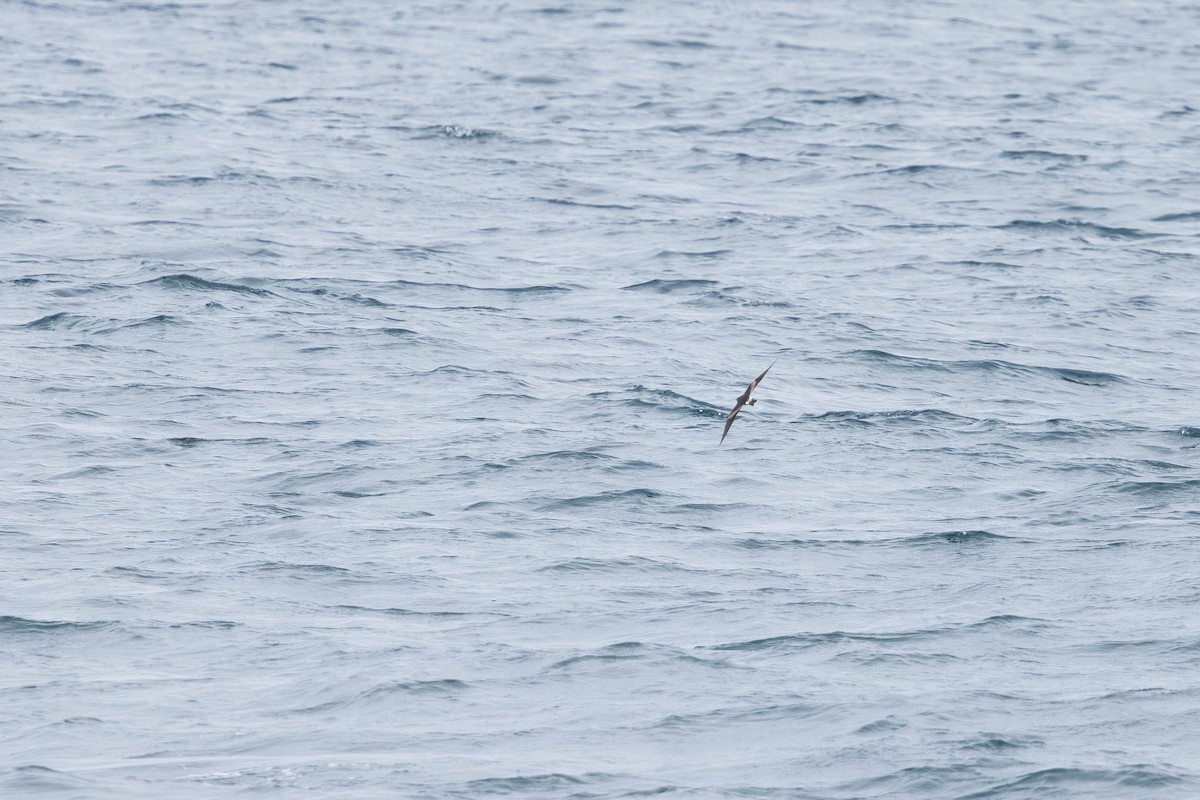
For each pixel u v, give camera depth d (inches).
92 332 5177.2
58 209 7003.0
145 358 4950.8
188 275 5846.5
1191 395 4926.2
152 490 3885.3
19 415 4384.8
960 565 3521.2
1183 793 2549.2
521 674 2945.4
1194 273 6501.0
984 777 2591.0
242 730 2728.8
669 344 5305.1
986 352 5315.0
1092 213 7613.2
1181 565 3503.9
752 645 3090.6
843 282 6250.0
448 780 2559.1
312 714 2787.9
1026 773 2600.9
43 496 3816.4
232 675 2940.5
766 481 4057.6
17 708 2800.2
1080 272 6481.3
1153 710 2824.8
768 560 3550.7
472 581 3393.2
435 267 6289.4
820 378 5007.4
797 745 2696.9
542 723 2763.3
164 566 3427.7
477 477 4008.4
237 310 5497.1
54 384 4655.5
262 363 4958.2
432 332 5329.7
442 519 3740.2
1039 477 4126.5
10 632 3095.5
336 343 5177.2
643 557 3545.8
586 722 2770.7
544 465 4097.0
